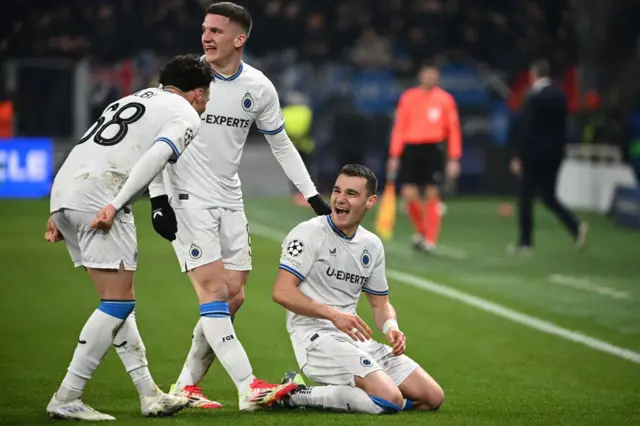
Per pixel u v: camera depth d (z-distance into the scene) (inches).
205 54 797.9
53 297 1338.6
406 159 1834.4
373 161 2869.1
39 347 1029.8
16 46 2839.6
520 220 1857.8
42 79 2856.8
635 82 2790.4
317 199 844.0
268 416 720.3
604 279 1571.1
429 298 1384.1
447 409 784.3
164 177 781.9
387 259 1755.7
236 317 1219.2
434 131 1820.9
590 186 2694.4
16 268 1579.7
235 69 799.7
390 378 745.0
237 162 802.8
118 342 721.6
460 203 2753.4
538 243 2009.1
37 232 2007.9
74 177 697.6
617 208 2331.4
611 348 1085.1
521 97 2960.1
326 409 742.5
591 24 2910.9
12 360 965.8
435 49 3065.9
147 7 2982.3
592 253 1863.9
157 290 1398.9
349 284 768.3
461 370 963.3
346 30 3080.7
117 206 676.7
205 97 746.8
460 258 1780.3
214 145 786.8
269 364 973.8
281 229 2122.3
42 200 2605.8
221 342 749.9
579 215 2529.5
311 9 3093.0
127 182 681.6
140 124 706.8
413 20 3095.5
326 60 3078.2
